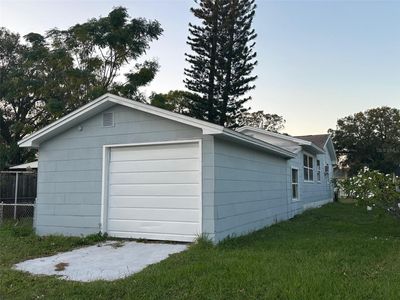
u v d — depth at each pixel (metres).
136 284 5.18
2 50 25.55
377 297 4.42
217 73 29.02
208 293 4.76
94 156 9.23
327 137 23.83
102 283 5.33
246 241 8.20
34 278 5.72
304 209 17.19
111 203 8.98
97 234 8.83
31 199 15.43
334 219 13.35
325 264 5.95
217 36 28.94
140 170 8.77
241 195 9.29
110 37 22.64
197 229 7.96
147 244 8.05
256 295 4.65
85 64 23.36
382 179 9.66
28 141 9.68
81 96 22.70
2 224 11.44
